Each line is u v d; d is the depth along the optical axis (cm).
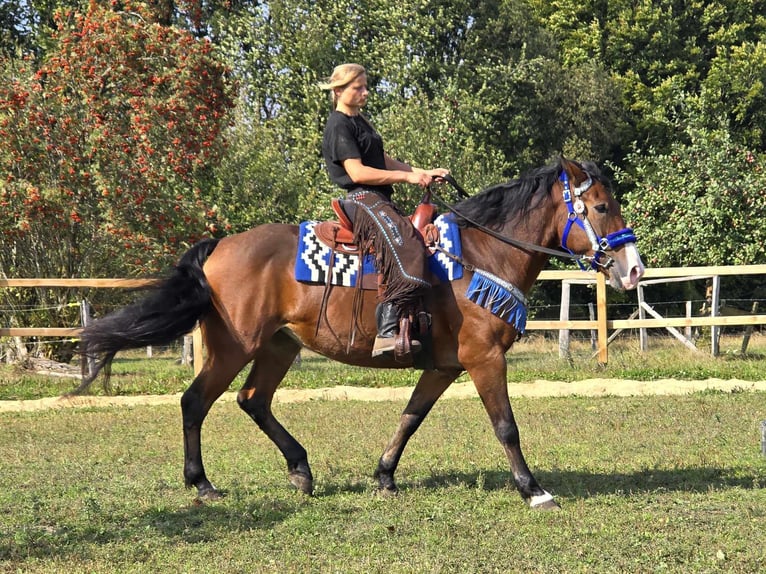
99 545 496
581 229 592
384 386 1236
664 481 641
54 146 1534
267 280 585
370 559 462
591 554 468
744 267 1290
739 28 3072
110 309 1577
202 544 493
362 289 576
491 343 571
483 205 598
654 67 3066
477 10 2825
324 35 2678
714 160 1698
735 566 446
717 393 1125
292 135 2509
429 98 2683
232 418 986
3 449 812
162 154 1641
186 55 1664
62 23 1638
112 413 1064
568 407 1034
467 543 489
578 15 3272
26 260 1569
